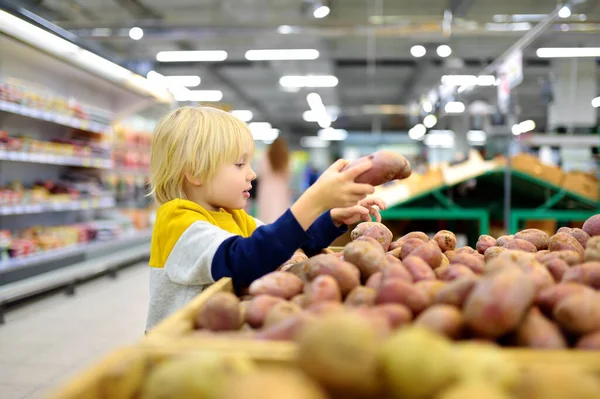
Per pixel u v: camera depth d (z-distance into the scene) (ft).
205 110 4.85
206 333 2.46
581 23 17.72
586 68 20.35
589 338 2.15
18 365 9.18
